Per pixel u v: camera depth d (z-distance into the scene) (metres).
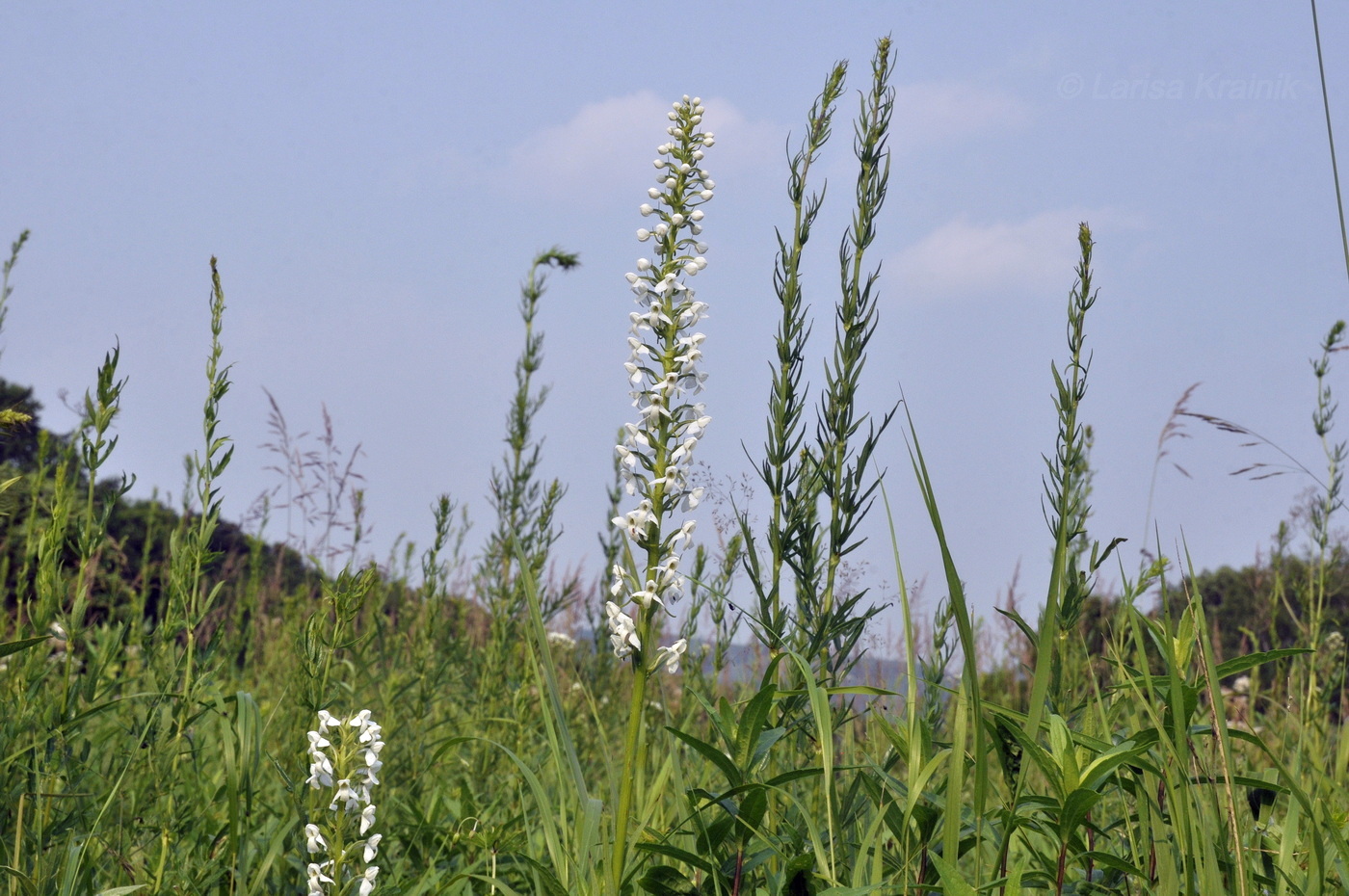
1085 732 2.93
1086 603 3.65
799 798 3.59
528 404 6.89
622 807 2.58
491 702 5.53
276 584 8.45
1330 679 5.26
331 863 2.96
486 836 3.66
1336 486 5.97
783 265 3.72
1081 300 3.65
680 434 2.62
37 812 3.11
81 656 3.97
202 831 3.74
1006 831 2.46
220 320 3.67
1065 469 3.63
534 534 6.38
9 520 4.66
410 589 7.08
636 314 2.64
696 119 2.77
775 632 3.42
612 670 6.41
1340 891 2.77
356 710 4.51
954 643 3.82
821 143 3.77
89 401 3.38
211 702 3.52
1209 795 2.59
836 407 3.57
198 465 3.68
